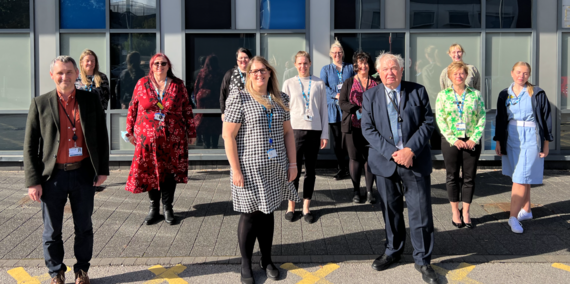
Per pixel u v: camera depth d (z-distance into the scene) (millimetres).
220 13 7004
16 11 6953
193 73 7070
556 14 6973
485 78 7098
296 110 4930
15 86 7066
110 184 6293
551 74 7039
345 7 7012
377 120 3723
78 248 3527
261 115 3477
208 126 7121
